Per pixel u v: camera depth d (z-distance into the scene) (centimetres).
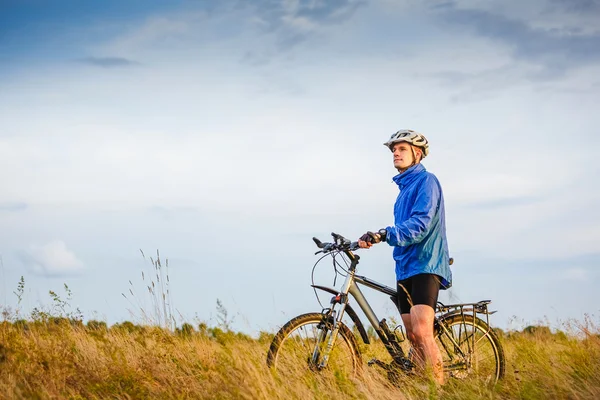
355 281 606
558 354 668
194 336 666
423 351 598
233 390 518
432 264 603
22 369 559
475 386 579
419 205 601
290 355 573
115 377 564
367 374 583
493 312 632
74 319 706
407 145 629
